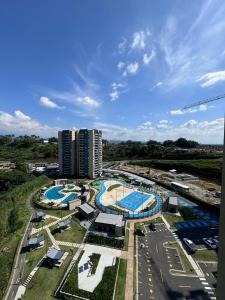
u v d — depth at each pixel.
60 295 42.66
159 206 88.81
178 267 50.53
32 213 84.75
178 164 180.88
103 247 58.88
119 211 85.12
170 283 45.56
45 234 66.81
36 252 57.22
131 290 43.75
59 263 52.00
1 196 106.31
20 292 43.72
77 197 105.00
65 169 153.00
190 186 124.75
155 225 72.38
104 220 69.62
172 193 110.69
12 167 179.75
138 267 50.62
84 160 147.88
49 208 88.25
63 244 60.78
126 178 148.62
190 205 92.31
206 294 42.78
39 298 42.22
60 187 123.94
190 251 56.78
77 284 45.00
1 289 44.75
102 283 44.88
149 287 44.50
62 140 151.12
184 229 69.50
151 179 142.12
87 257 54.50
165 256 54.84
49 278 47.50
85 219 77.38
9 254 56.97
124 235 65.44
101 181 137.38
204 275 47.94
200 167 161.12
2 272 49.91
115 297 42.06
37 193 111.81
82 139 146.75
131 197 103.56
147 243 61.03
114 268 49.59
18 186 118.44
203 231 68.00
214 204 90.31
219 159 195.75
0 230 75.00
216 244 59.44
